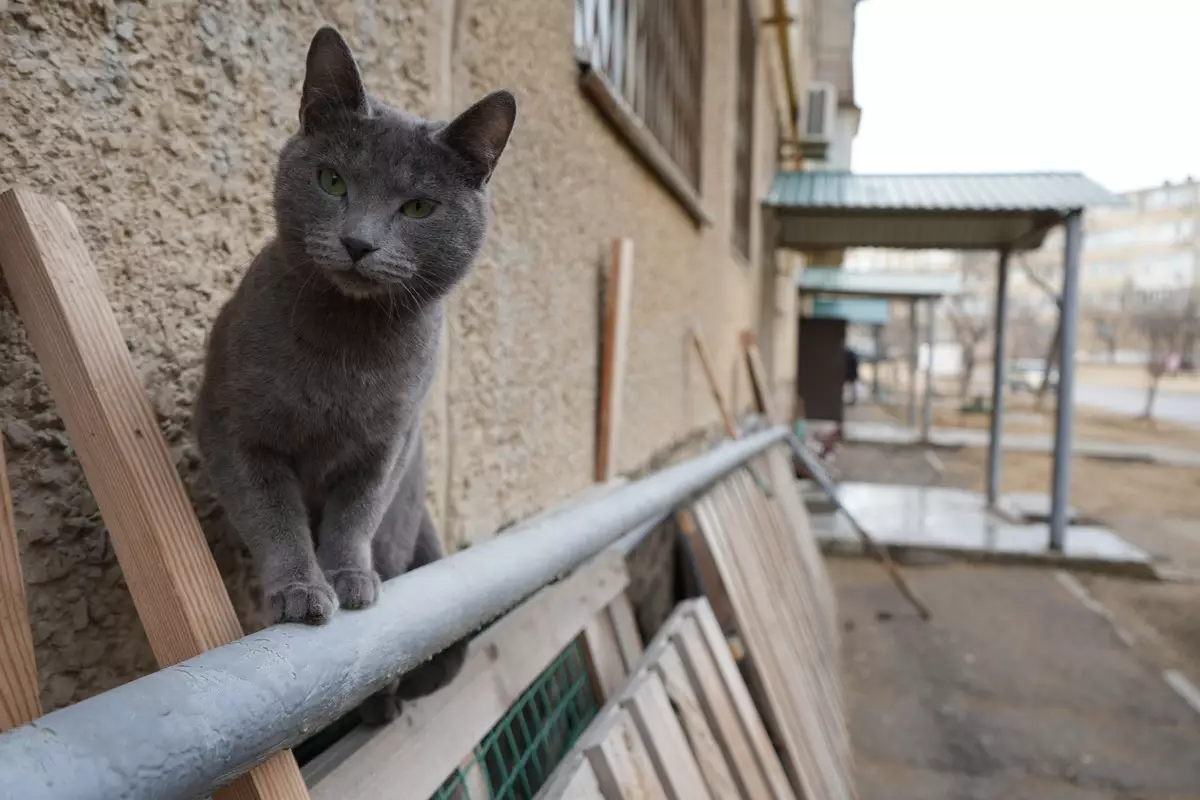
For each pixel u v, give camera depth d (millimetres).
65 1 802
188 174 967
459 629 925
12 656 641
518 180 1840
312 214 913
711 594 2441
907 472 12344
